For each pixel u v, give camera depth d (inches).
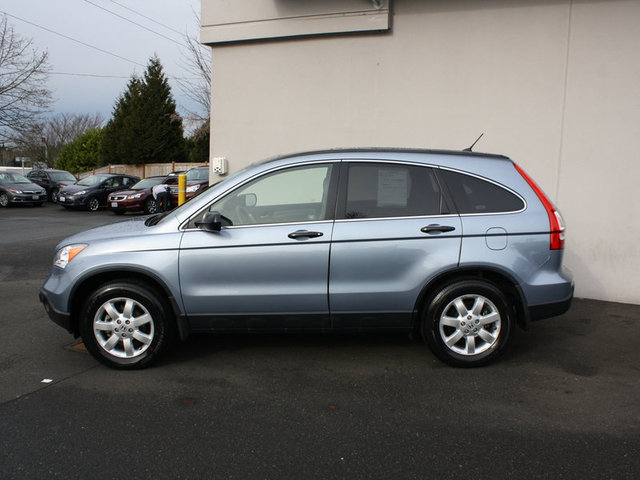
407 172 154.3
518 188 154.0
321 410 131.0
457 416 127.9
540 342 182.1
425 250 148.9
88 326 152.4
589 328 197.5
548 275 151.6
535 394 140.4
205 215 146.7
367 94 261.7
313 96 270.5
